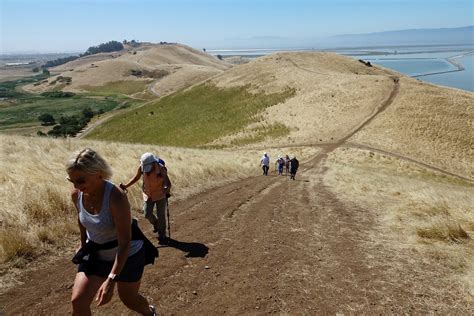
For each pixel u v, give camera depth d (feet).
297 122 233.96
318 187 63.36
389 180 84.48
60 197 28.73
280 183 68.69
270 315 17.33
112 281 11.32
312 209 40.93
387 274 22.27
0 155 43.57
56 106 513.45
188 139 262.67
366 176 90.38
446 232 28.60
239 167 90.38
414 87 253.03
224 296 18.80
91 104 524.52
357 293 19.79
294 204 43.78
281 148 187.01
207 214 35.06
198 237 27.73
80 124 374.02
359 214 38.70
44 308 16.58
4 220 24.38
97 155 11.37
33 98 598.34
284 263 23.47
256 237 28.53
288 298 18.95
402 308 18.42
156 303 17.60
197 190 47.19
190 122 301.43
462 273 22.52
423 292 20.07
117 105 519.19
